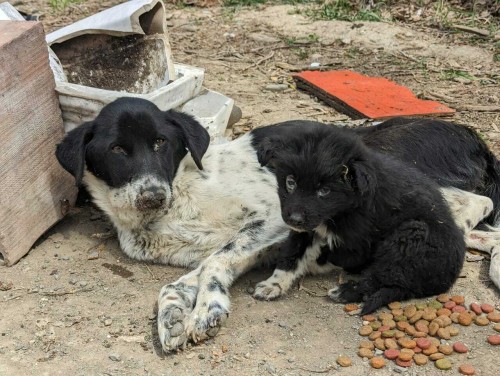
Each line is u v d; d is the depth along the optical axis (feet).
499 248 3.69
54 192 4.00
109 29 4.54
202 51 7.04
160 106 4.16
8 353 3.14
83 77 4.78
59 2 8.61
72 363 3.08
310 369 3.02
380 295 3.35
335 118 5.39
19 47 3.71
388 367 3.02
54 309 3.43
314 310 3.41
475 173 4.10
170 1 8.69
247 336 3.23
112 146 3.60
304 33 7.50
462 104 5.64
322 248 3.56
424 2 8.06
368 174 3.14
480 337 3.17
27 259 3.82
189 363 3.08
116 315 3.38
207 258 3.62
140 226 3.79
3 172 3.64
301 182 3.24
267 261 3.79
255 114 5.46
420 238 3.32
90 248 3.94
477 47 6.95
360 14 7.89
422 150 4.00
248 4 8.54
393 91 5.76
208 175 3.84
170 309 3.25
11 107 3.67
